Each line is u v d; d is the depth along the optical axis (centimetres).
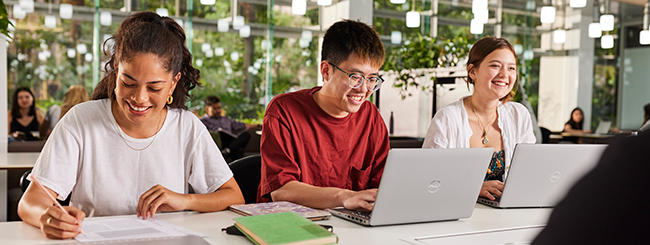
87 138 153
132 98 135
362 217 134
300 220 122
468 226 138
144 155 159
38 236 116
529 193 165
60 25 724
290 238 107
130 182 158
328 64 174
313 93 189
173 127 164
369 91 174
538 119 852
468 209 145
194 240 113
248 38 756
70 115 153
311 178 183
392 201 131
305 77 766
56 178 144
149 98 137
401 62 570
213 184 165
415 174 130
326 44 175
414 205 135
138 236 116
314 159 182
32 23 714
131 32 133
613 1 903
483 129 217
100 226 126
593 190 58
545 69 855
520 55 838
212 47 745
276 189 171
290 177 172
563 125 868
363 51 167
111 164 156
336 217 144
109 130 156
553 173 164
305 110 182
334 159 185
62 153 147
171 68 138
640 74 944
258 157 212
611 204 56
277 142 175
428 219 140
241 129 692
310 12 750
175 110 165
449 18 757
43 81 729
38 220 121
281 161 174
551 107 861
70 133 150
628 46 940
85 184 154
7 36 306
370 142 195
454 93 502
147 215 137
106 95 160
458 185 140
